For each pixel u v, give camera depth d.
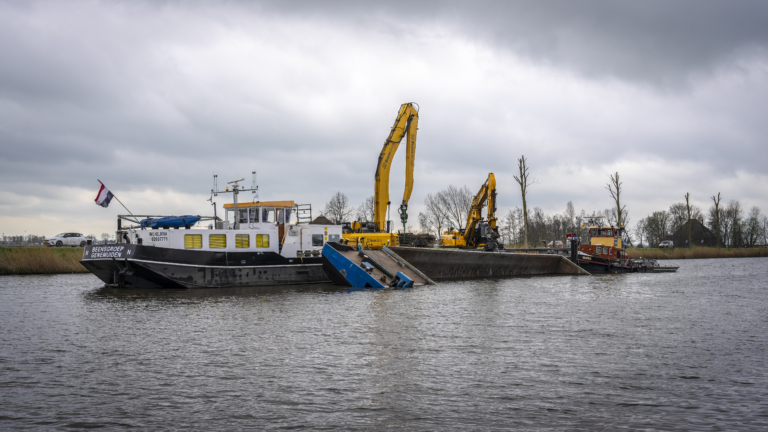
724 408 12.21
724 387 13.79
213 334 20.41
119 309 27.03
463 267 51.84
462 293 35.47
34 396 13.01
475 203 58.06
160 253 34.25
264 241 38.44
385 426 11.10
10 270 51.81
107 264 34.97
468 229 58.41
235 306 27.95
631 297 33.97
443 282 45.84
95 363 16.08
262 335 20.19
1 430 10.88
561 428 11.02
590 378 14.55
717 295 35.56
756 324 23.36
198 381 14.18
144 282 35.16
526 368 15.54
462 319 24.16
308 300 30.56
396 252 45.16
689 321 24.14
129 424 11.21
